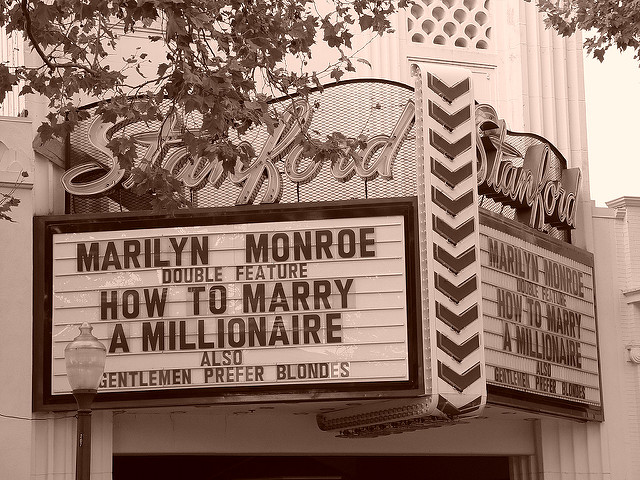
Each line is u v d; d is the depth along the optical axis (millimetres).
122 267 23609
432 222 23031
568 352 26484
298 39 20922
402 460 32094
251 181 23875
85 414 17156
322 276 23250
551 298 26172
